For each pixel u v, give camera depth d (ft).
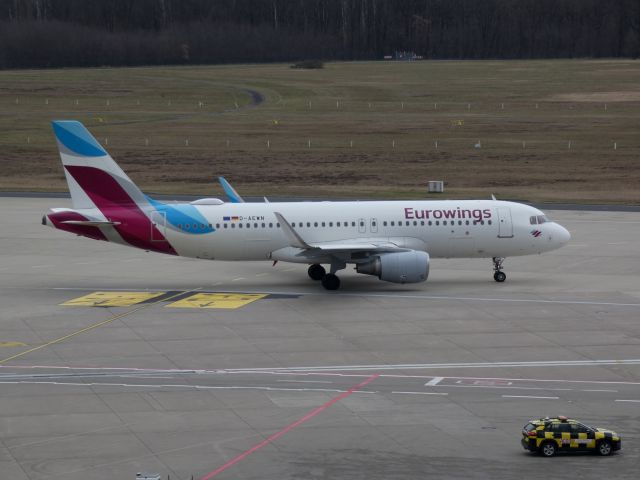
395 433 473.26
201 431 477.77
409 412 504.43
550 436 440.04
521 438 465.88
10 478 420.77
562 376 565.53
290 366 589.32
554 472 421.18
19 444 461.37
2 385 553.64
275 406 515.50
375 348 626.64
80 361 602.85
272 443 460.55
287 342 642.22
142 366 591.37
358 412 504.84
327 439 465.47
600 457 440.86
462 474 419.95
